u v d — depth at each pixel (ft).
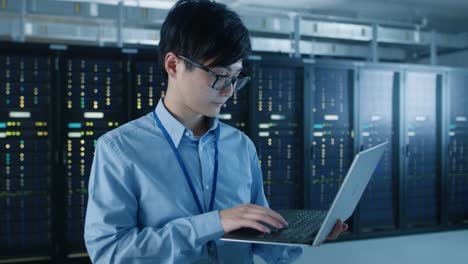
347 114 14.87
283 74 13.97
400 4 17.63
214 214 2.81
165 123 3.25
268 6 17.63
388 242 14.76
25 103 11.64
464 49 20.66
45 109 11.78
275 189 14.03
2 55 11.41
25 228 11.83
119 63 12.25
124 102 12.26
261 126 13.75
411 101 15.90
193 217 2.84
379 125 15.39
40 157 11.84
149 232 2.86
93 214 3.00
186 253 2.83
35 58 11.65
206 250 3.06
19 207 11.76
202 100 2.95
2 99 11.49
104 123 12.17
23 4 13.05
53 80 11.73
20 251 11.81
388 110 15.51
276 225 2.71
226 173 3.40
